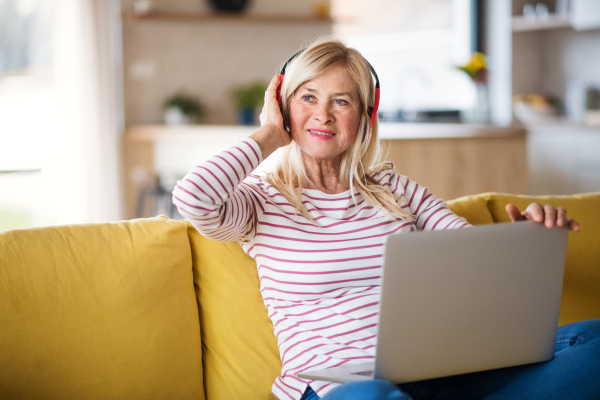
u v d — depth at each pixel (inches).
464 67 179.5
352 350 49.2
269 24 213.5
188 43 207.0
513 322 44.1
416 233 40.1
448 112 182.4
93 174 160.7
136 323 50.9
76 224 53.5
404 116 182.2
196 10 207.3
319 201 55.9
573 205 73.4
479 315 42.8
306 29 217.5
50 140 169.6
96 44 159.3
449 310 41.8
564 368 45.0
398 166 141.3
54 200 167.6
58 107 157.9
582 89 188.7
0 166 164.7
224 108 213.3
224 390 54.6
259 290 57.2
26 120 168.7
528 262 43.1
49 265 49.2
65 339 48.1
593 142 175.0
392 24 221.1
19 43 166.9
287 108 57.5
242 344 55.5
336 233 54.1
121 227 54.3
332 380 42.9
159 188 170.1
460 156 148.1
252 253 55.4
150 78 204.8
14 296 47.2
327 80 55.7
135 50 202.2
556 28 199.0
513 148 153.4
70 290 49.2
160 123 206.5
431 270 40.6
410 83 222.8
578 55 193.2
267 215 54.0
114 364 49.5
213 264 57.1
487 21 208.2
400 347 41.4
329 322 50.9
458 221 58.5
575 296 70.2
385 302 40.1
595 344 45.4
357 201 56.9
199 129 173.2
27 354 46.6
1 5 165.0
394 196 59.2
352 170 57.7
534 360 46.1
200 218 47.5
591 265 70.8
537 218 43.5
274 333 54.9
